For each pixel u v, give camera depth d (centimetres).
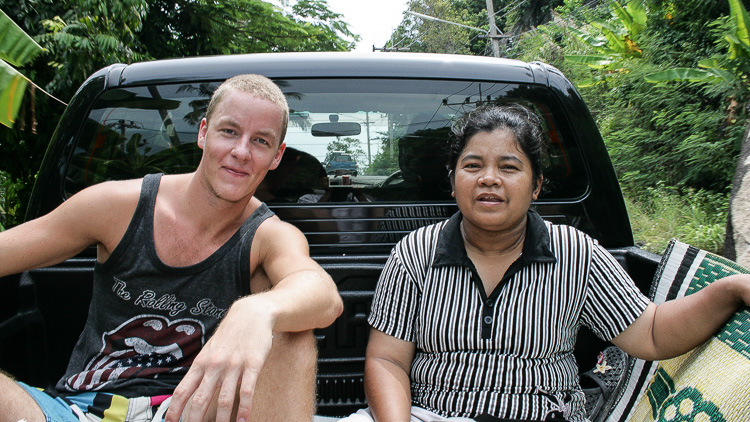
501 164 161
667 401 147
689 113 790
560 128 219
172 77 219
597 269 166
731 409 125
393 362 174
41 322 202
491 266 171
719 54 764
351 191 218
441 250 170
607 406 179
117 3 689
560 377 166
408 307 174
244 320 120
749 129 220
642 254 200
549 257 164
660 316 157
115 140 218
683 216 654
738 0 607
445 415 166
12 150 684
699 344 150
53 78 660
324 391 199
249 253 161
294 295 133
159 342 160
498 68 223
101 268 161
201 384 112
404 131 220
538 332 163
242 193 156
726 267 154
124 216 160
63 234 159
